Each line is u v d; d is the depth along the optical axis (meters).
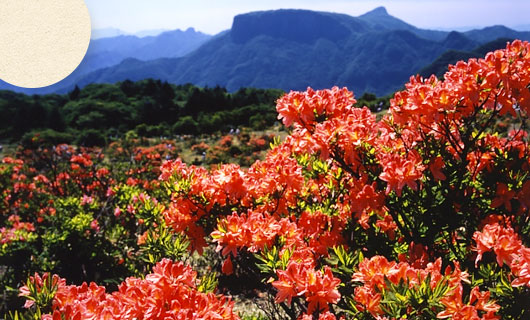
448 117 2.69
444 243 3.03
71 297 1.87
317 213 2.96
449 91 2.43
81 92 59.44
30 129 38.00
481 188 2.90
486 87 2.34
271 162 2.93
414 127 2.86
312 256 2.58
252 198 2.87
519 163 2.78
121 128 41.78
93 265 4.77
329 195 3.30
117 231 4.96
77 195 7.90
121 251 4.90
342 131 2.53
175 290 1.70
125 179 8.85
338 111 2.76
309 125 2.78
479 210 2.94
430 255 2.74
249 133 23.23
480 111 2.74
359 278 1.84
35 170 9.61
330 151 2.67
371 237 2.92
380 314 1.75
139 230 5.23
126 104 51.72
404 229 2.88
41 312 1.85
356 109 2.80
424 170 2.74
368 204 2.70
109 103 48.38
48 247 4.67
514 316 1.85
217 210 2.93
